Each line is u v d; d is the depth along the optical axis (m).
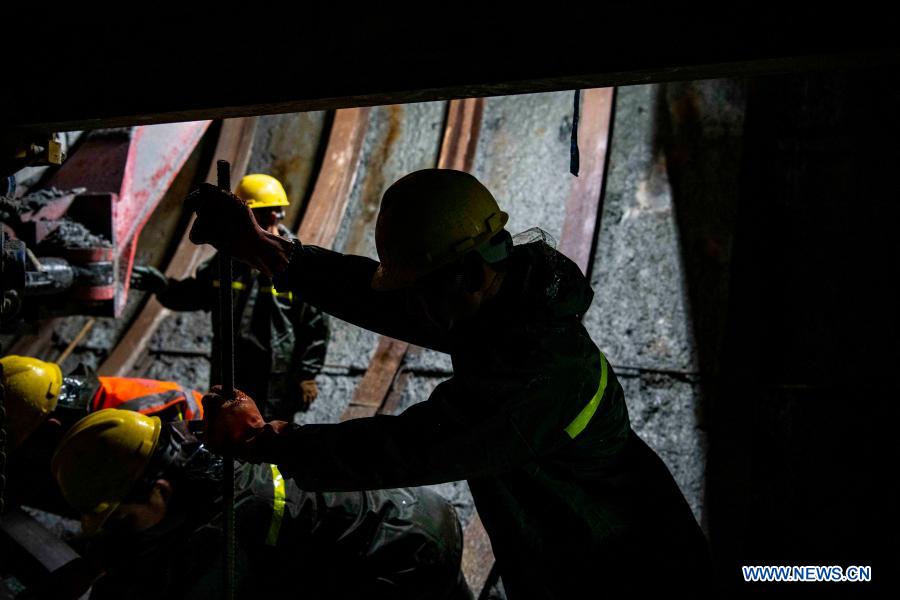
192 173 4.99
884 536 2.71
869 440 2.93
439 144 4.73
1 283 1.76
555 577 1.59
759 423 3.08
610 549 1.56
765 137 3.82
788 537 2.80
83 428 1.84
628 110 4.27
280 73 1.27
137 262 4.70
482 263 1.43
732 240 3.61
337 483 1.45
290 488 1.90
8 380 2.38
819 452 2.96
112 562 1.83
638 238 3.80
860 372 3.10
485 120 4.68
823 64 1.04
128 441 1.80
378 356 3.78
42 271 2.36
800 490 2.89
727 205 3.72
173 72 1.34
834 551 2.73
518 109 4.62
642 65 1.08
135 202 2.93
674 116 4.12
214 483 1.82
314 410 3.75
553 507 1.55
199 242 1.63
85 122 1.44
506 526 1.59
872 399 3.01
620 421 1.55
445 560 2.03
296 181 4.89
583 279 1.52
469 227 1.43
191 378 4.02
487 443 1.41
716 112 4.04
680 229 3.73
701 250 3.63
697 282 3.54
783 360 3.22
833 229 3.47
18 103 1.47
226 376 1.57
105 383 2.62
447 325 1.48
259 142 5.07
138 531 1.81
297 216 4.77
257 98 1.29
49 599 2.06
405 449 1.41
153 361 4.13
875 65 1.04
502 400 1.41
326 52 1.23
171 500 1.80
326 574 1.95
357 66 1.22
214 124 5.14
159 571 1.82
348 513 1.93
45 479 2.46
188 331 4.21
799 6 1.00
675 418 3.20
